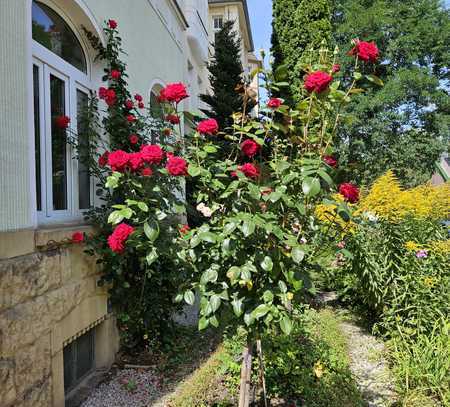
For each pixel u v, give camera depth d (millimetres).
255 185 1972
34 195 2516
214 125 2248
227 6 18156
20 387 2217
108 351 3594
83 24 3674
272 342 2998
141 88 5344
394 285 3818
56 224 3158
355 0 15953
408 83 15008
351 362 3578
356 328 4531
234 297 1884
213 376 2959
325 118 2254
